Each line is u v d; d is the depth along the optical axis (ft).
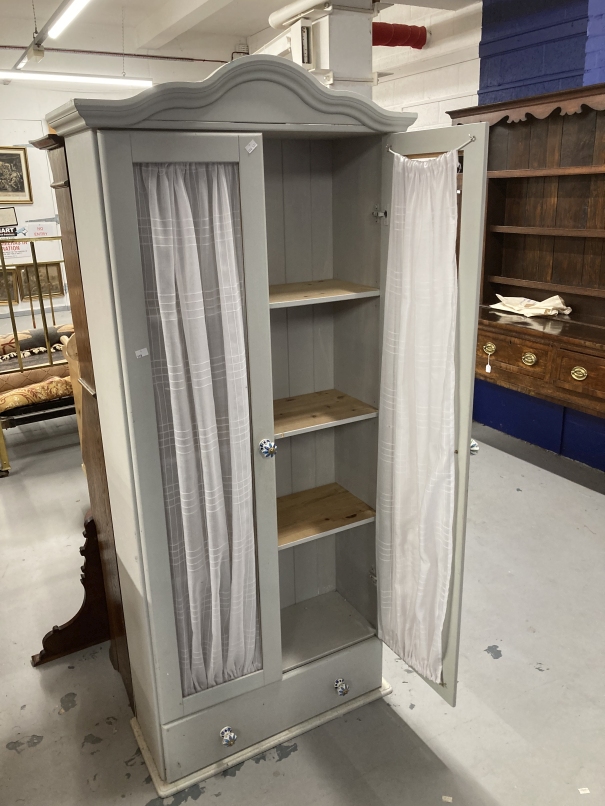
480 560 9.42
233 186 4.97
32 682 7.39
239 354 5.27
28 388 12.88
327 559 7.63
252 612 5.98
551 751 6.30
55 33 18.49
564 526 10.29
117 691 7.25
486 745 6.39
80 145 4.66
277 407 6.54
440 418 5.46
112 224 4.48
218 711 6.08
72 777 6.14
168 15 21.47
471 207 4.79
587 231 10.77
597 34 10.77
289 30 9.34
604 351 9.89
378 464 6.31
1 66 23.70
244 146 4.83
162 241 4.72
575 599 8.55
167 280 4.81
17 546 10.20
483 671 7.35
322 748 6.41
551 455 13.06
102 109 4.18
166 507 5.34
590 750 6.30
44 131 25.63
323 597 7.68
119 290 4.62
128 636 6.27
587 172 10.48
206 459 5.31
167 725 5.83
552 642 7.79
